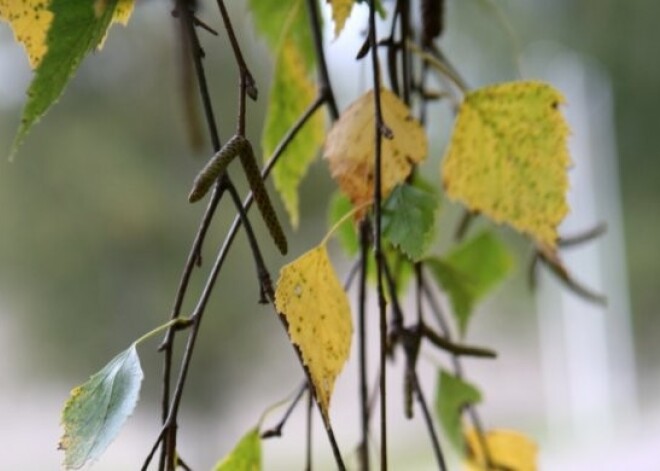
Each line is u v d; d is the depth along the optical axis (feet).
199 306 2.00
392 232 2.06
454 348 2.23
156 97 4.15
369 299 2.71
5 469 4.12
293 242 4.13
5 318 4.27
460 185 2.25
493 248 2.56
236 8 3.84
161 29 4.06
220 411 4.27
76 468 1.94
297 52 2.38
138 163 4.19
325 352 1.98
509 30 2.57
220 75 3.87
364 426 2.25
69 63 1.95
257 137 3.97
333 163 2.12
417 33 2.52
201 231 2.00
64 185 4.21
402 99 2.23
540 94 2.21
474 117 2.23
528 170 2.23
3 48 3.96
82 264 4.24
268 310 4.34
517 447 2.45
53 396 4.30
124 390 1.96
